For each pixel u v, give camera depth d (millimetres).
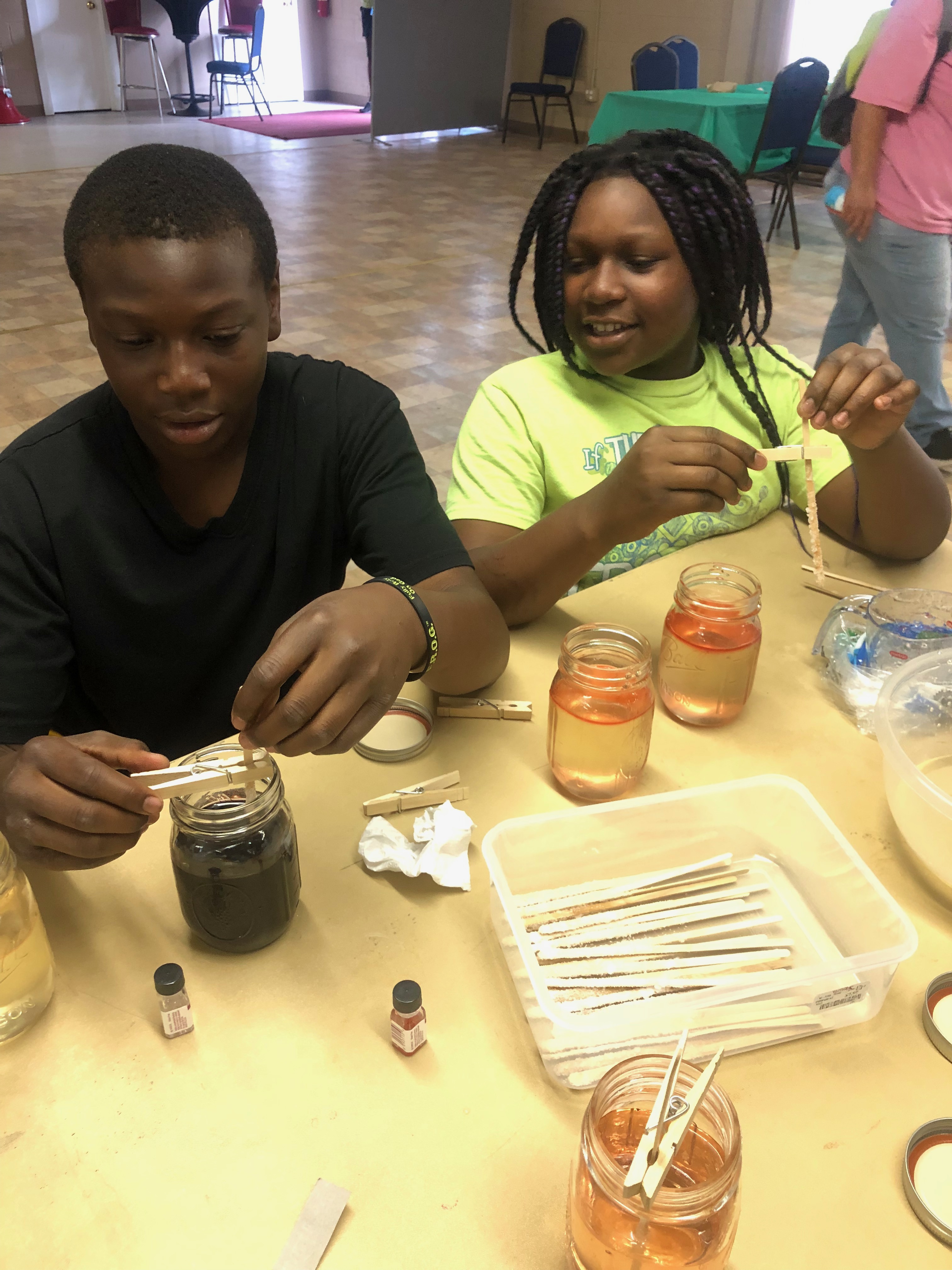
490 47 7461
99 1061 597
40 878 723
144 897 711
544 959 656
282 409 964
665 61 5363
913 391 985
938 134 2299
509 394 1310
